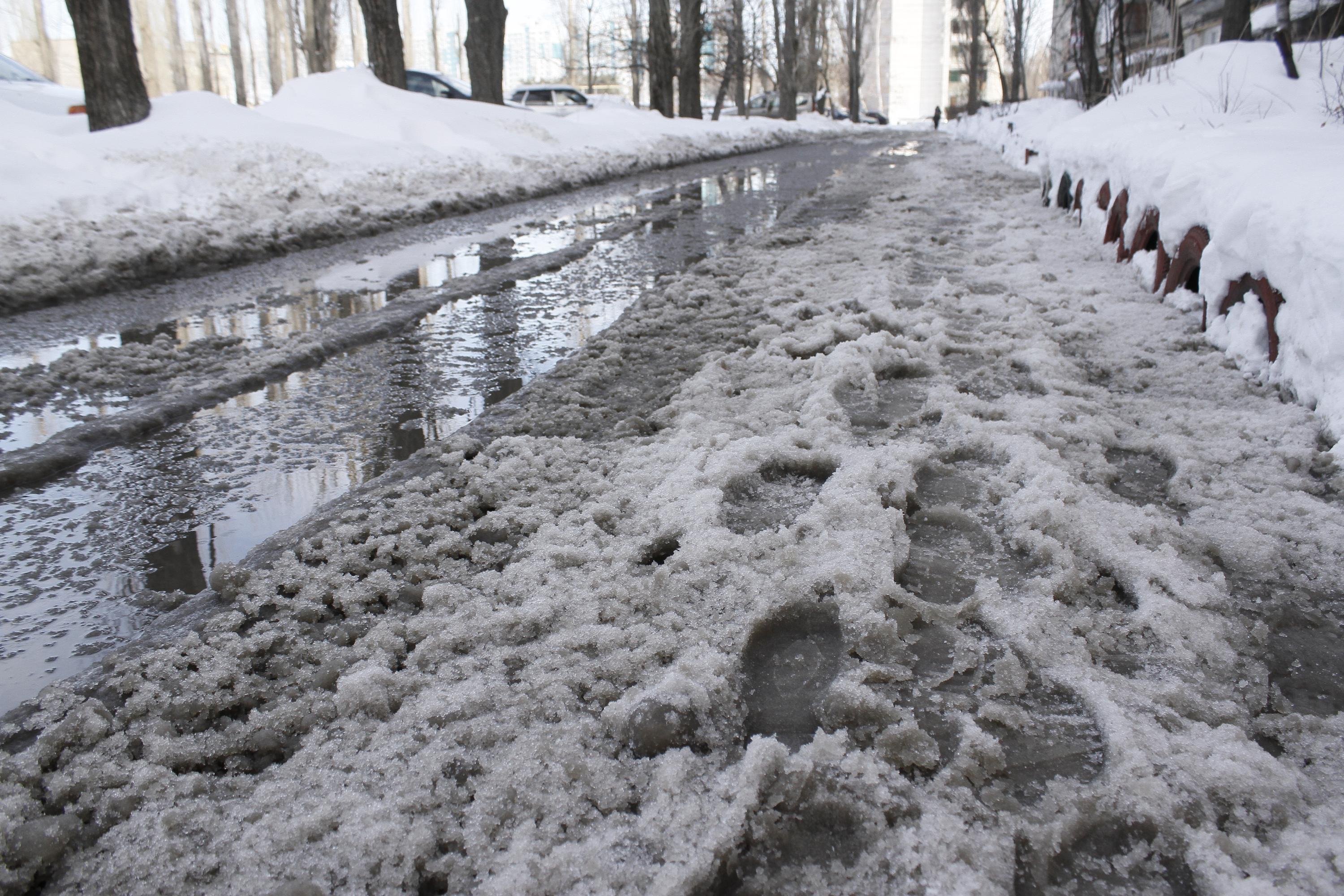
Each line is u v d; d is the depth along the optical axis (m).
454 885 1.33
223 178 9.09
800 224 8.87
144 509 2.88
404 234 9.09
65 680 1.94
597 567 2.21
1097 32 14.73
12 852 1.37
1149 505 2.50
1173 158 5.17
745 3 35.75
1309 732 1.66
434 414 3.75
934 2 96.62
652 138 19.81
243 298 6.06
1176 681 1.80
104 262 6.41
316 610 2.08
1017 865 1.37
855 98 52.94
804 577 2.11
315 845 1.39
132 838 1.42
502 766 1.54
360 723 1.69
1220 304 4.00
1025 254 6.33
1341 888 1.29
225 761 1.63
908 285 5.56
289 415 3.74
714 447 2.96
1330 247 3.02
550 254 7.62
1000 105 33.53
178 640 2.00
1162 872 1.37
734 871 1.37
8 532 2.72
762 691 1.81
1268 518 2.45
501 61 18.83
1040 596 2.07
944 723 1.69
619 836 1.40
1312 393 3.14
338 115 13.73
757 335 4.49
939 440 3.05
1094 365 3.90
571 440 3.13
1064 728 1.68
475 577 2.20
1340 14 8.93
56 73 43.44
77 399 3.92
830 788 1.50
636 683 1.78
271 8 41.50
